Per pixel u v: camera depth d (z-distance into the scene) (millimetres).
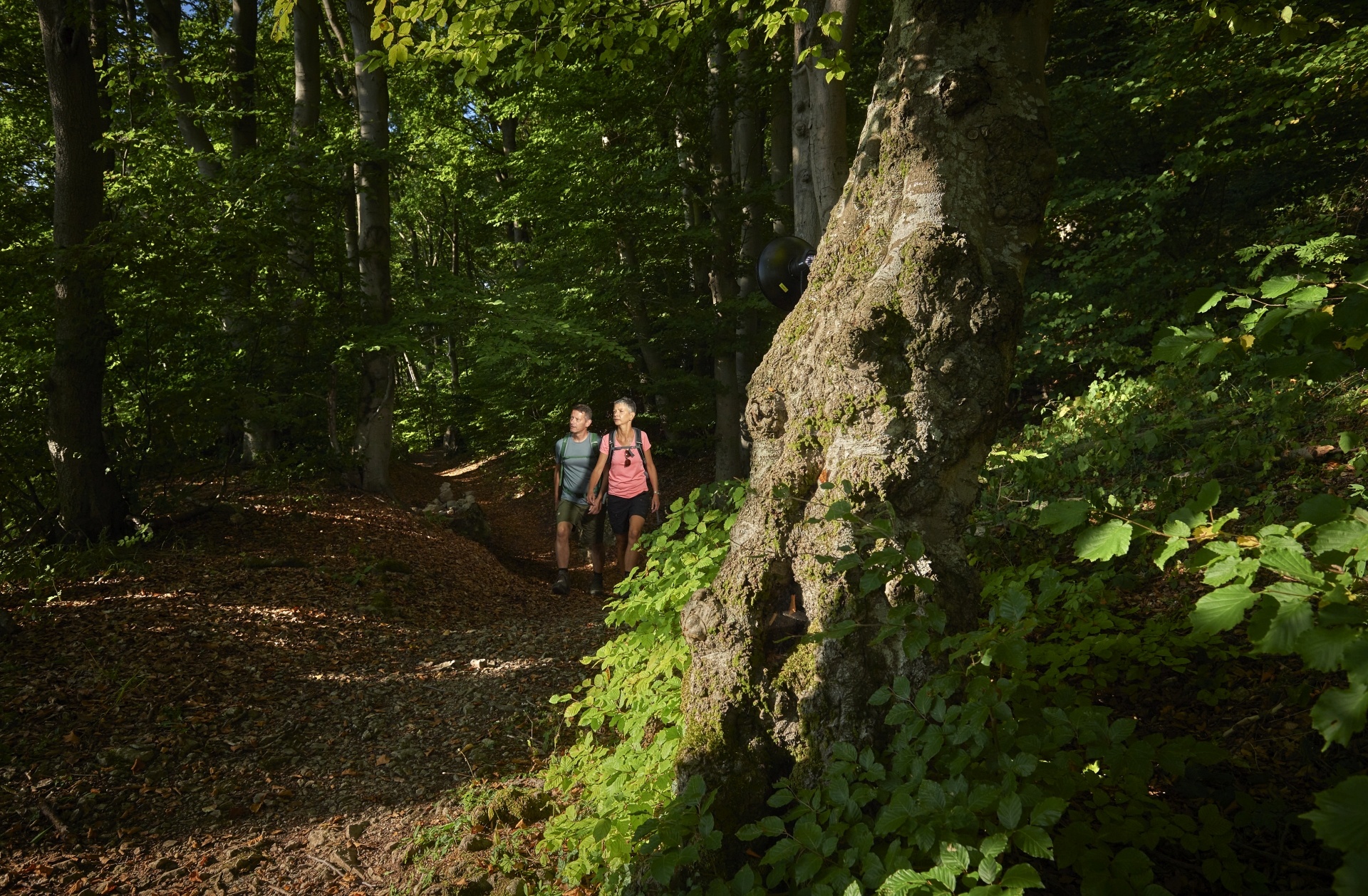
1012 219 2566
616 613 3561
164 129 12758
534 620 7359
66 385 7727
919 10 2637
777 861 2002
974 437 2529
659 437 17578
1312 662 1218
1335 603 1278
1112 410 6789
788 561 2605
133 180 10516
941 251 2475
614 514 7355
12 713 4676
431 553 9523
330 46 16891
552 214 12555
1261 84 6590
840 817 2213
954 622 2451
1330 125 7113
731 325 12891
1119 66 8086
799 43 6172
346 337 10992
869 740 2367
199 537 8414
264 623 6344
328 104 14898
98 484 7914
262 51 16719
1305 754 2516
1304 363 1572
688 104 11844
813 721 2418
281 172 9844
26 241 8367
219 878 3395
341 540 9078
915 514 2484
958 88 2527
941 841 1798
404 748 4469
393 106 19359
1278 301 1698
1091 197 7598
